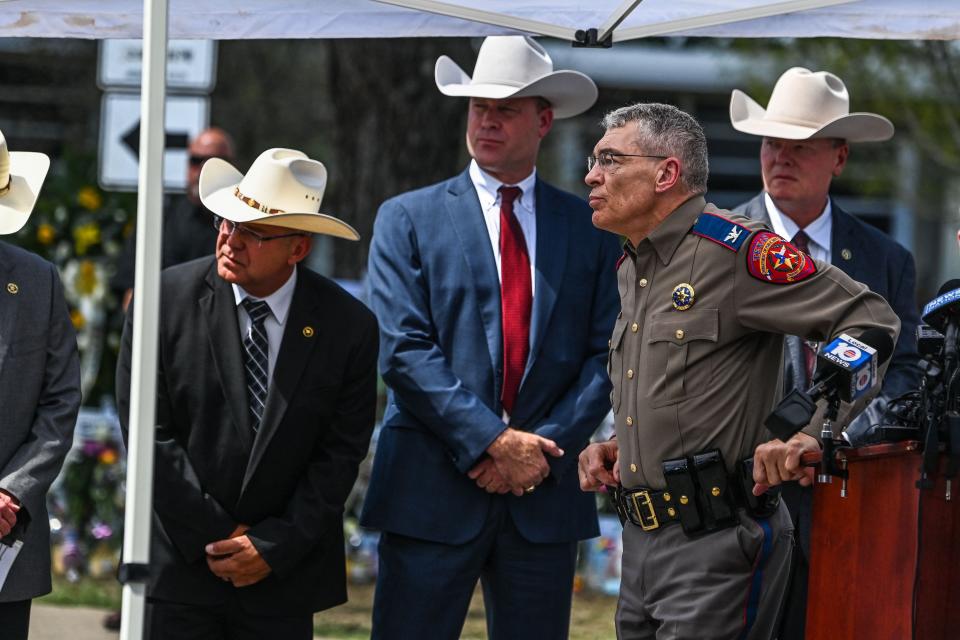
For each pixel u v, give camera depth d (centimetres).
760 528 848
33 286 945
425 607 1024
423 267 1038
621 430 888
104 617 1536
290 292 955
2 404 920
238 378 938
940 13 1052
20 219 952
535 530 1030
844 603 811
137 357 732
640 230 882
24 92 2753
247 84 2789
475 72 1086
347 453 960
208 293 951
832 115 1135
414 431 1035
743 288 846
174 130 1570
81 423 1755
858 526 803
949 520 767
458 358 1029
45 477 920
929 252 3091
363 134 1933
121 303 1666
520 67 1070
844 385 786
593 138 2780
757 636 862
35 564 927
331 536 970
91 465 1733
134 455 728
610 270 1070
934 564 764
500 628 1048
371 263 1057
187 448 946
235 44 2750
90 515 1733
